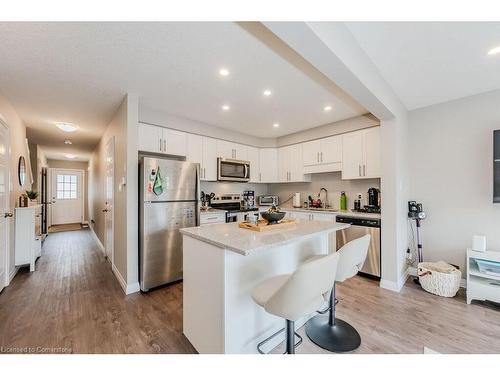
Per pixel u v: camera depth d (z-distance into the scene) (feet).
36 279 9.61
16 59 5.99
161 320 6.50
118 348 5.30
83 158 23.52
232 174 12.92
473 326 6.23
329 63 4.79
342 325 6.18
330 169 11.89
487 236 8.19
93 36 5.10
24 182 11.80
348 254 5.30
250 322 4.98
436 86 7.81
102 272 10.45
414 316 6.73
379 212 10.32
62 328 6.08
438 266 8.50
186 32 4.98
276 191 16.25
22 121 11.10
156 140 9.89
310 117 10.90
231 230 5.64
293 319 3.88
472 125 8.52
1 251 8.48
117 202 9.74
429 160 9.50
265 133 13.85
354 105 9.37
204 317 4.94
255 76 6.98
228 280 4.50
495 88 7.98
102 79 7.15
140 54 5.82
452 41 5.42
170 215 8.97
